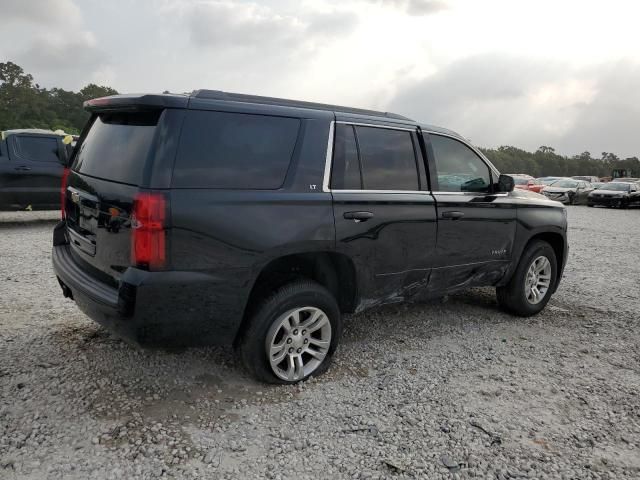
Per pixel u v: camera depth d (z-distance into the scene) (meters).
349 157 3.60
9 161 9.69
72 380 3.35
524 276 5.03
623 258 9.37
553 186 30.39
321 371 3.61
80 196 3.35
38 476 2.43
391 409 3.23
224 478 2.50
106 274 3.07
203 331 3.01
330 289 3.70
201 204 2.86
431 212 4.04
